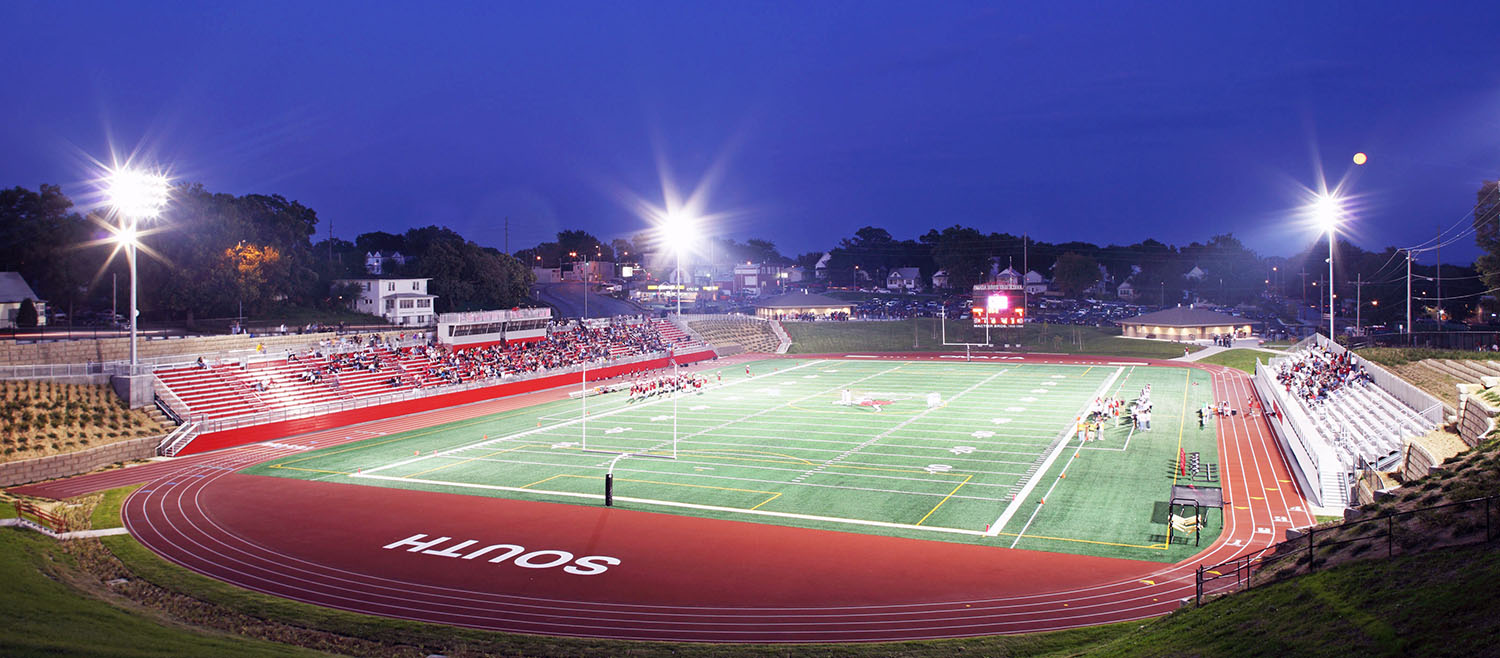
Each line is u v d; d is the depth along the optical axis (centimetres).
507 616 2888
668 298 18938
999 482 4709
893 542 3666
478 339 9738
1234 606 2419
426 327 9994
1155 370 10200
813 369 10712
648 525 3941
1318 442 4575
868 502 4316
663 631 2755
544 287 19400
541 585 3180
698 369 10862
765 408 7475
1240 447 5597
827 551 3550
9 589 2736
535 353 9962
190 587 3161
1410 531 2447
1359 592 2148
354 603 3009
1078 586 3112
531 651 2598
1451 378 5947
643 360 10912
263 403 6838
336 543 3703
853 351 13162
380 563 3438
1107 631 2689
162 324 9300
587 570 3341
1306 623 2091
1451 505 2384
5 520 3844
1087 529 3819
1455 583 1986
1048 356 11975
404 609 2953
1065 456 5359
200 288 9112
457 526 3938
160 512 4228
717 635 2720
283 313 10762
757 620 2839
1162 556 3425
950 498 4384
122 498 4528
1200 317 12825
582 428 6362
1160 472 4900
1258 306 17888
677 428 6500
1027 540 3672
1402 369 6612
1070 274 19312
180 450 5728
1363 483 4112
